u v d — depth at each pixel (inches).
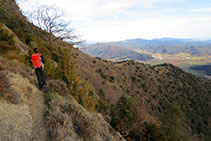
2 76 141.9
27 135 94.9
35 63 176.1
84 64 1353.3
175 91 2059.5
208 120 1696.6
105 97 780.6
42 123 115.3
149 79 2074.3
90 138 133.4
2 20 445.4
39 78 180.9
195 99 2017.7
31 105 134.0
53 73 258.8
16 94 127.6
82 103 251.1
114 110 350.0
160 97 1726.1
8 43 237.6
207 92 2504.9
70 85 257.1
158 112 1323.8
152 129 343.9
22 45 381.1
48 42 704.4
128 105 371.9
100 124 210.2
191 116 1592.0
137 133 326.0
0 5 483.5
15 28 473.4
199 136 1312.7
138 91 1579.7
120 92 1274.6
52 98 160.7
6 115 98.9
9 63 191.2
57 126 114.8
